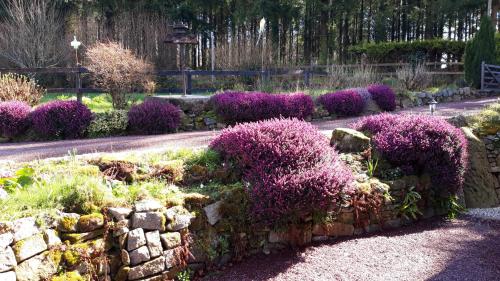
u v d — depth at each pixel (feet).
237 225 13.14
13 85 31.19
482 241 14.87
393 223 16.55
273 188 12.89
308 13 85.25
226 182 14.51
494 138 23.09
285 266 12.55
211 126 29.63
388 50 63.21
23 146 22.90
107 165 13.60
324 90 40.70
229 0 80.59
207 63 72.84
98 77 38.01
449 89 45.78
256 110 29.48
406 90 42.50
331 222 14.71
